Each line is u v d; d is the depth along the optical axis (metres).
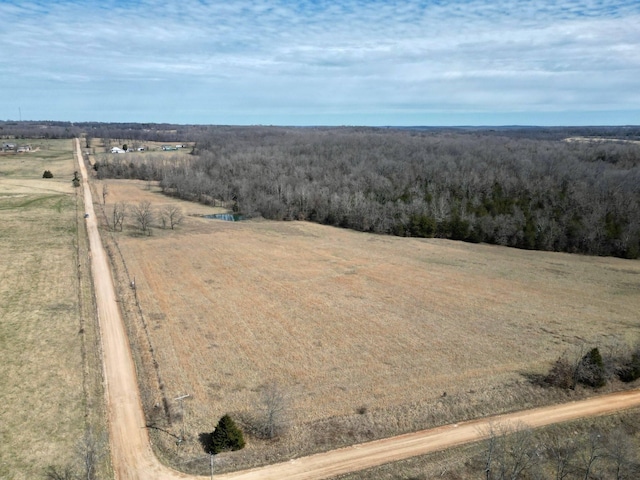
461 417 44.34
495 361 53.41
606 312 67.56
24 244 88.94
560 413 45.66
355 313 65.62
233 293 71.81
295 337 58.19
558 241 102.88
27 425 39.97
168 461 37.28
